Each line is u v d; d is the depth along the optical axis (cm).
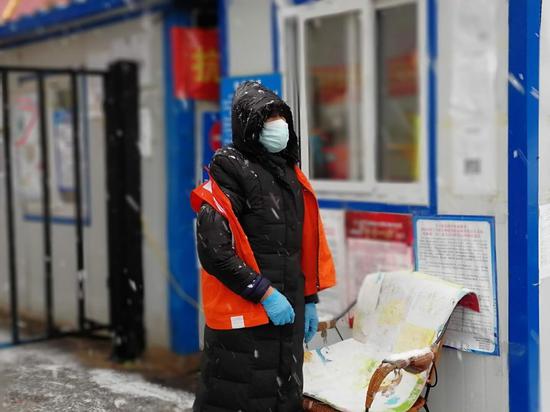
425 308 356
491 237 357
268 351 308
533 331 348
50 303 577
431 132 387
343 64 684
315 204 327
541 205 353
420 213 390
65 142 650
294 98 455
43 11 614
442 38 384
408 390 341
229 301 306
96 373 488
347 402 336
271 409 311
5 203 727
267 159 309
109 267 551
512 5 345
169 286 560
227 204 297
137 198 546
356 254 427
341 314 390
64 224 660
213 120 551
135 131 543
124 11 565
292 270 314
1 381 456
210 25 560
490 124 359
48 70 541
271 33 474
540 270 353
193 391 464
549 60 356
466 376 370
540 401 358
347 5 461
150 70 563
